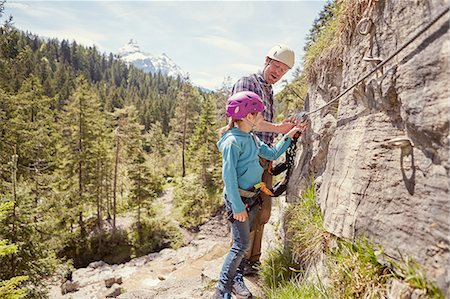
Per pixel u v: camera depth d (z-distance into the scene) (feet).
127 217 88.79
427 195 5.04
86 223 82.48
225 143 8.79
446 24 4.88
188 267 26.50
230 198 8.52
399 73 6.00
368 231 6.43
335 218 7.95
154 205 91.97
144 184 83.51
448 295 4.26
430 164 5.08
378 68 6.36
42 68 290.56
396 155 6.01
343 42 9.32
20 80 85.35
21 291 13.73
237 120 8.96
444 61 4.84
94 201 82.23
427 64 5.21
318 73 12.56
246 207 9.02
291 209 11.82
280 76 11.14
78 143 83.51
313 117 12.14
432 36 5.19
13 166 36.65
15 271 34.60
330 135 10.57
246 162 8.96
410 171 5.56
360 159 7.24
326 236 8.56
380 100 6.73
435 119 4.91
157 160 146.92
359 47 7.95
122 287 43.86
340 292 6.81
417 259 5.01
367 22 7.47
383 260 5.89
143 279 45.34
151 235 79.71
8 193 36.88
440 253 4.60
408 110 5.59
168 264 48.16
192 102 142.31
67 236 69.67
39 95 86.74
